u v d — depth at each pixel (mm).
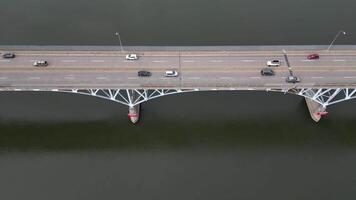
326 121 106188
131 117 104312
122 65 101375
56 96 112625
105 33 126938
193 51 104875
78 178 94562
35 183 93375
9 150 100125
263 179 94500
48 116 107750
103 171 96062
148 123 106000
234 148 100875
